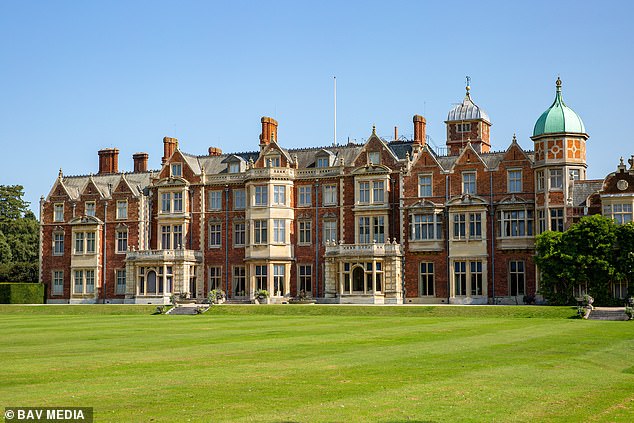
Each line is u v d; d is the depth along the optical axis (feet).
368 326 142.61
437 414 59.36
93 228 271.08
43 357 93.71
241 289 253.03
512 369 81.66
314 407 61.72
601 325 142.41
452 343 108.27
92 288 270.46
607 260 187.52
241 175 255.70
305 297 238.89
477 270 222.48
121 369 82.43
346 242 240.94
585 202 205.16
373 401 64.13
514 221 219.20
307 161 253.85
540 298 211.20
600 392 68.23
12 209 380.37
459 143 289.53
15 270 322.34
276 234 245.24
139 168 288.92
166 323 157.99
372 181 237.66
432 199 229.25
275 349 101.40
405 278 230.27
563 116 210.38
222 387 70.69
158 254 252.42
